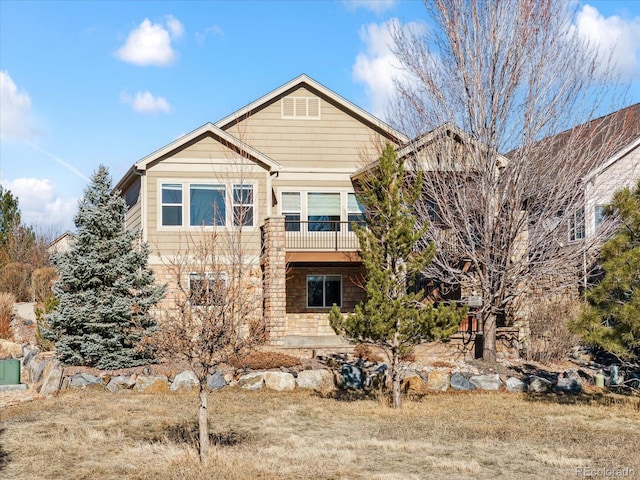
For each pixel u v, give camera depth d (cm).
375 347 2094
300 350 2136
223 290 1086
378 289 1574
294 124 2572
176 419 1402
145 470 1009
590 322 1488
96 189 1977
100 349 1841
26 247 4056
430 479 983
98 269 1884
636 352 1712
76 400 1589
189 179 2322
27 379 2002
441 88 2033
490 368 1980
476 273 2144
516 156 1947
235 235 2267
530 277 2050
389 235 1595
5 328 2639
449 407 1595
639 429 1363
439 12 2012
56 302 2342
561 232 2006
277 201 2541
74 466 1038
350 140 2584
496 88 1942
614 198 1531
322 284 2597
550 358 2114
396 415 1486
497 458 1113
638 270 1431
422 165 2033
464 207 1959
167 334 1062
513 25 1934
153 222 2291
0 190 4084
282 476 979
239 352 1121
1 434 1251
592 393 1808
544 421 1436
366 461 1084
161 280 2256
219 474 977
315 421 1414
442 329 1554
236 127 2541
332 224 2542
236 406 1558
